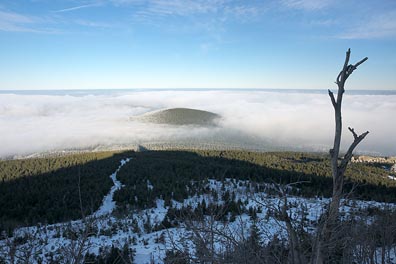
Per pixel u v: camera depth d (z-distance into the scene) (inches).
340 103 147.0
